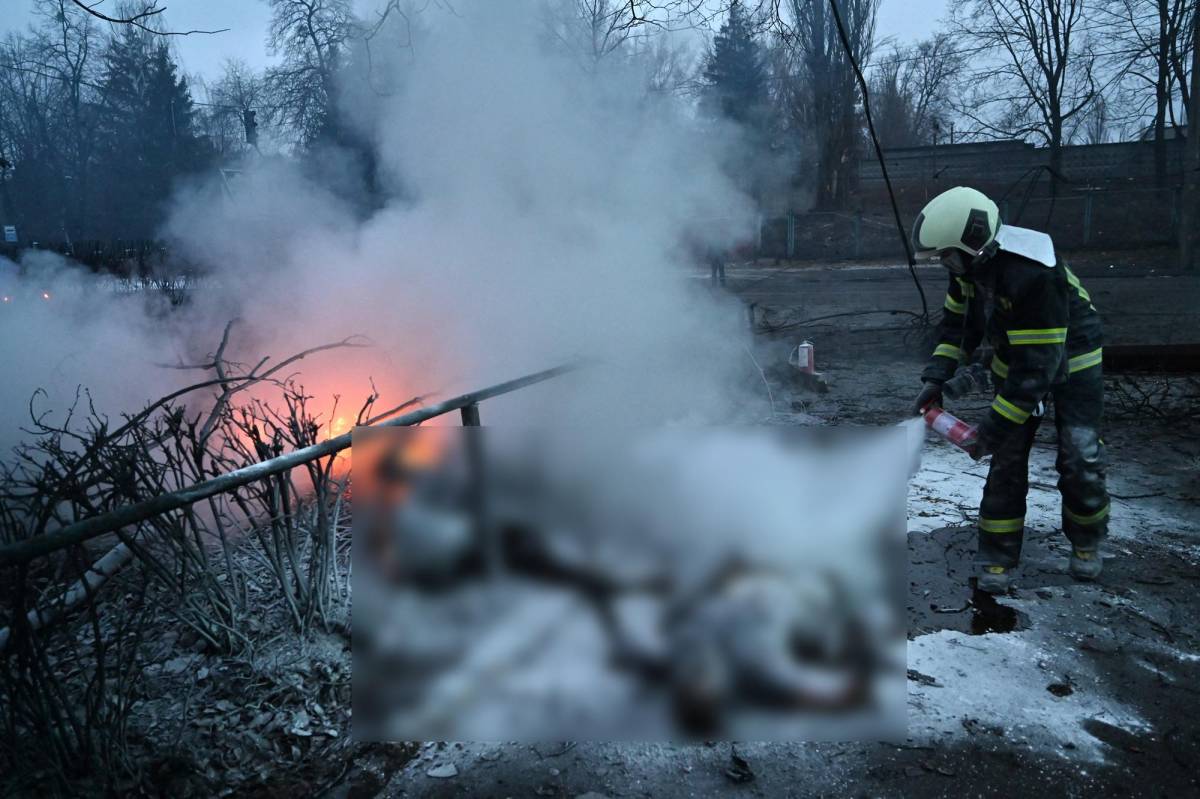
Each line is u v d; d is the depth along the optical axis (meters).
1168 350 6.97
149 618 2.62
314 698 2.46
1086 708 2.48
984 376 3.44
